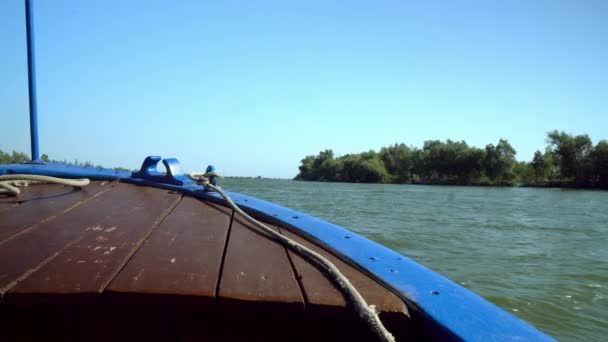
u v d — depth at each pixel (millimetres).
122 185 3281
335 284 1312
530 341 1044
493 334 1068
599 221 18172
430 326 1154
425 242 12453
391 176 74188
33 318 1229
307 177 91688
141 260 1479
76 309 1228
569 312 6832
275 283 1296
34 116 3570
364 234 13562
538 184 61406
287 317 1232
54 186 3158
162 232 1902
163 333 1235
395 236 13297
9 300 1181
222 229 1986
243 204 2512
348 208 21625
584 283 8367
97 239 1745
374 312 1131
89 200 2633
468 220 17625
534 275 8977
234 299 1176
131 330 1231
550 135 59562
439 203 26594
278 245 1741
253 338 1232
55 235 1804
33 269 1368
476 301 1252
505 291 7879
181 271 1373
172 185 3131
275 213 2281
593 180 56625
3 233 1815
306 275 1383
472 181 65188
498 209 23188
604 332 6125
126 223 2041
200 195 2758
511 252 11305
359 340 1219
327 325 1236
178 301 1187
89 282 1256
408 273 1438
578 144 57750
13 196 2713
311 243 1849
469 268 9477
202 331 1229
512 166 62344
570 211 22828
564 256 10883
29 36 3541
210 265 1446
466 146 68250
